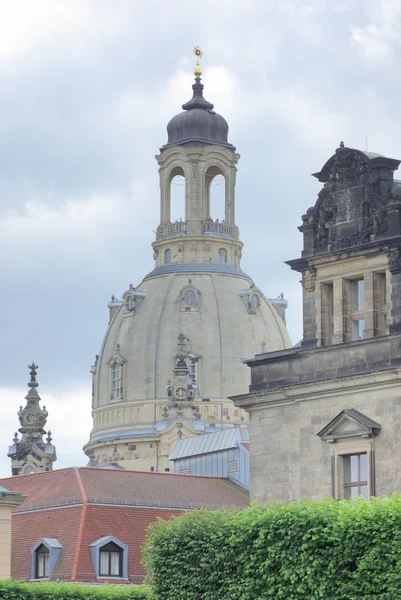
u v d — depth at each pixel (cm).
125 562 14838
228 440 18888
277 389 12212
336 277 11931
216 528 9975
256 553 9481
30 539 15300
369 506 9006
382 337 11444
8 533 13500
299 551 9188
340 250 11825
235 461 18500
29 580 14912
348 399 11638
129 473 16362
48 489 16062
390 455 11244
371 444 11362
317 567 9031
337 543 8988
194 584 9950
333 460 11638
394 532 8694
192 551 10019
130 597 11900
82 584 12938
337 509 9250
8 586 11700
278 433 12281
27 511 15712
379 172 11738
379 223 11638
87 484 15775
